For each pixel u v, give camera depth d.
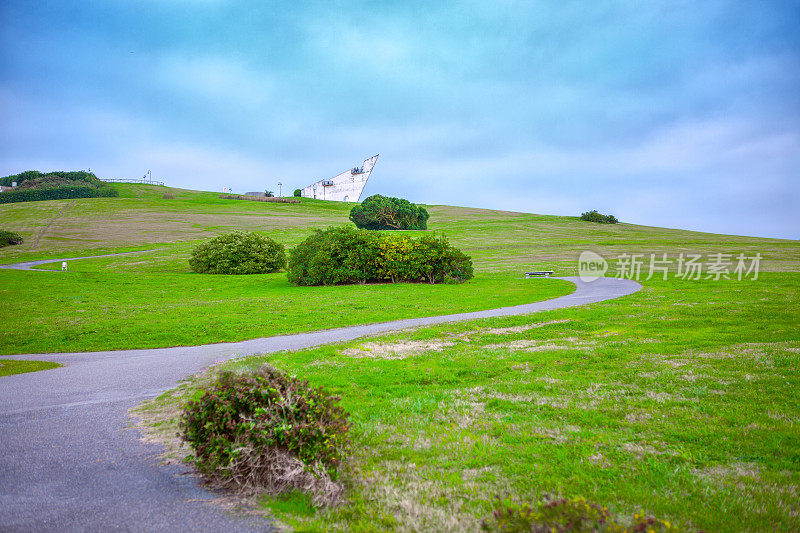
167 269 66.06
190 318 25.41
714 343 15.26
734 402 9.26
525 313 24.67
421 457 6.98
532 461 6.73
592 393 10.16
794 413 8.49
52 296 37.19
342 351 15.47
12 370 15.30
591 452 6.96
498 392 10.50
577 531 3.71
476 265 64.31
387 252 46.84
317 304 30.56
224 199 181.12
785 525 4.95
